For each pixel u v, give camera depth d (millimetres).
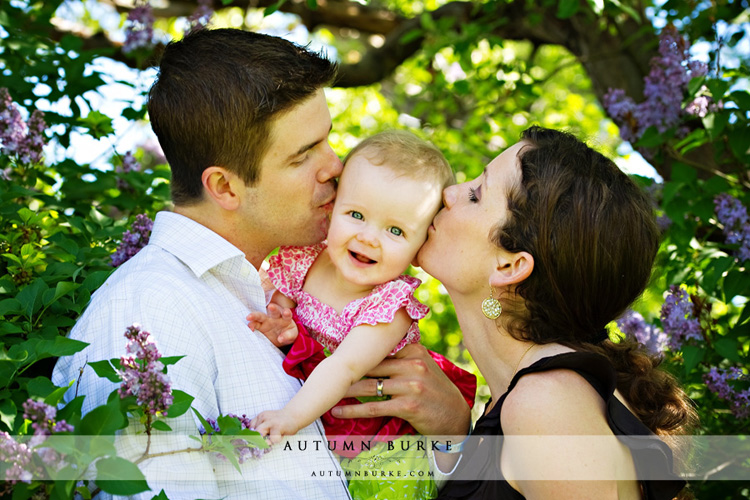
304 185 1981
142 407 1522
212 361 1834
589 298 1815
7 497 1546
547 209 1781
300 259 2135
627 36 3730
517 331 1859
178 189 2049
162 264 1908
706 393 2852
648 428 1771
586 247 1771
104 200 2834
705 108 3014
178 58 1965
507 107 5043
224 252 1941
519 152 1910
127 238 2402
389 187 1927
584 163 1854
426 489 1963
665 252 3072
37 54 3080
